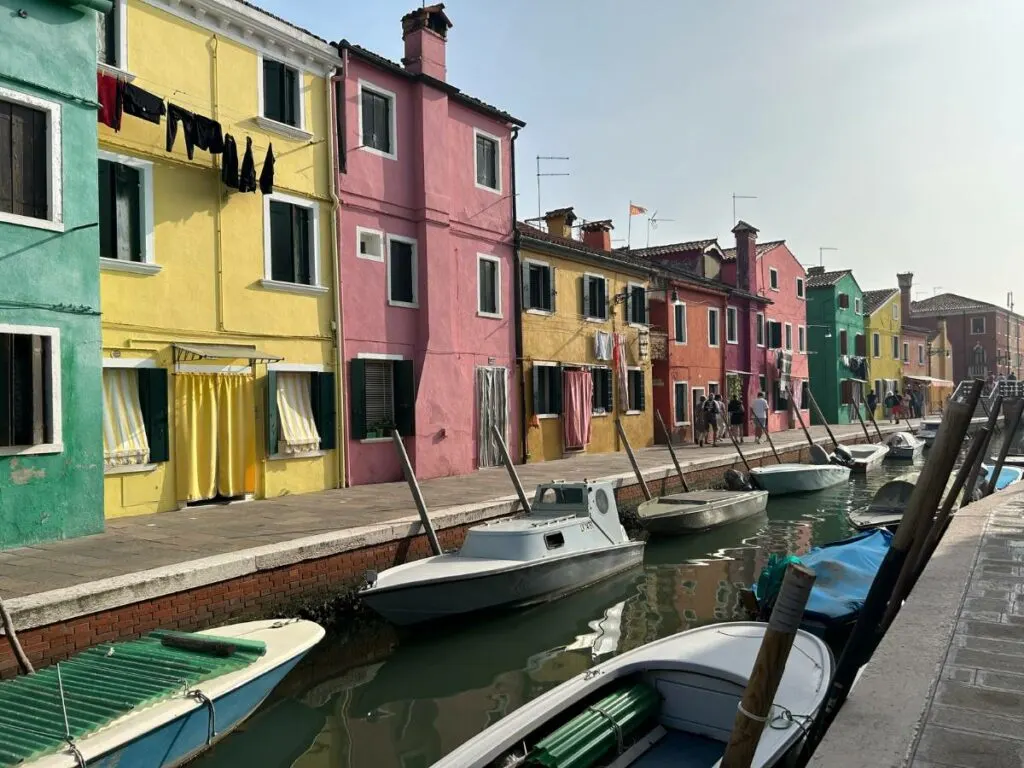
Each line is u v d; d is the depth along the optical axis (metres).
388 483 15.28
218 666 6.11
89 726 5.05
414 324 16.47
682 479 17.72
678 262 30.25
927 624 4.41
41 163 9.59
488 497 13.19
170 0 12.13
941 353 55.94
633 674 5.88
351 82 15.20
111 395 11.40
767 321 33.25
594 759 4.99
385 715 6.97
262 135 13.51
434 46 16.91
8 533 9.00
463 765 4.55
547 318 20.41
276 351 13.59
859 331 43.66
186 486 12.02
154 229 11.88
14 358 9.26
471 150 18.03
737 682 5.43
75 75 9.90
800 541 14.28
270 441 13.26
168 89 12.15
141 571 7.66
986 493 11.71
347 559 9.59
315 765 6.01
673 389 26.52
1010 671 3.72
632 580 11.52
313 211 14.38
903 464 26.59
